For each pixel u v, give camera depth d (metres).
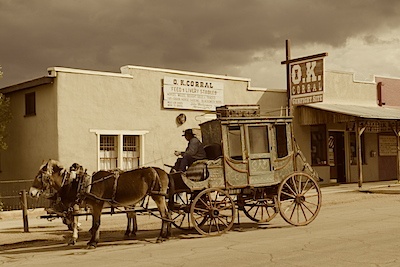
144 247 10.88
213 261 8.99
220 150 12.34
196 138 12.31
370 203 18.33
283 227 13.05
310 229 12.45
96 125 18.86
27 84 19.14
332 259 8.80
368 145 28.42
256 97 23.66
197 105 21.50
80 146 18.50
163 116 20.58
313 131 25.86
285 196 13.08
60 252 10.73
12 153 20.70
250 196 12.80
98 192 11.18
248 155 12.40
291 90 23.03
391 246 9.86
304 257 9.06
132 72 19.81
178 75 21.02
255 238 11.41
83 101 18.64
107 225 14.66
